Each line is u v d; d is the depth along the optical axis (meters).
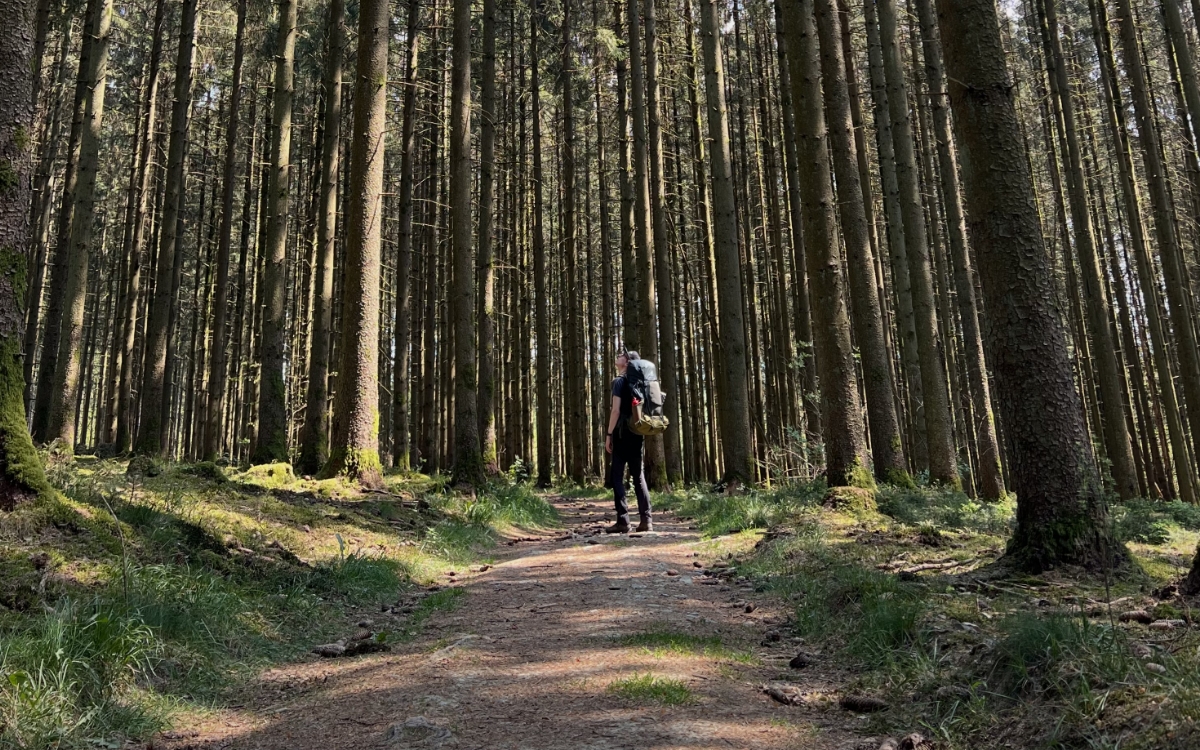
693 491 14.57
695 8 21.67
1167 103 20.95
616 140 21.16
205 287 26.16
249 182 23.03
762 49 22.59
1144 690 2.17
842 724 2.71
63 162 22.80
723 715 2.75
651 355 16.95
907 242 13.54
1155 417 24.47
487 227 16.86
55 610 3.26
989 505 10.35
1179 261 18.06
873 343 10.73
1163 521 7.66
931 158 19.36
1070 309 22.94
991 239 5.10
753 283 22.59
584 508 14.66
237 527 5.83
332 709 2.97
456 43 13.30
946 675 2.93
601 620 4.29
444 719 2.69
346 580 5.39
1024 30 21.83
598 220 30.03
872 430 10.79
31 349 18.89
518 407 23.36
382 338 28.84
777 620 4.53
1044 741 2.16
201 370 27.45
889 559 5.66
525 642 3.85
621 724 2.62
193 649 3.55
